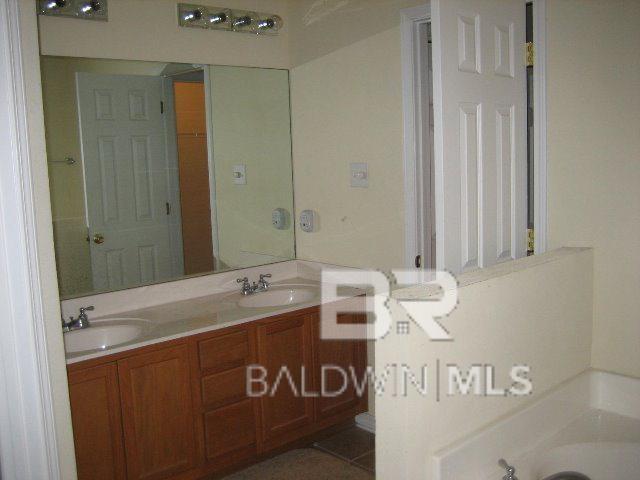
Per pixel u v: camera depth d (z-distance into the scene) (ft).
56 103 8.97
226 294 10.85
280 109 11.62
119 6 9.46
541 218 7.98
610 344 7.59
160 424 8.57
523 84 7.77
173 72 10.19
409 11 9.40
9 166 5.67
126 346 8.10
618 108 7.23
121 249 9.77
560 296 6.94
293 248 11.89
